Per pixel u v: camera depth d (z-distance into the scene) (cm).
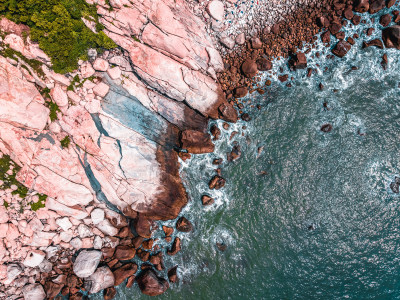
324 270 1745
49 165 1577
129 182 1706
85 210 1716
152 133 1747
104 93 1616
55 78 1502
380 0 1811
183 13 1681
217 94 1831
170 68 1648
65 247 1695
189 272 1769
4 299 1550
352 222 1798
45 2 1364
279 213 1831
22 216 1591
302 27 1852
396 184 1820
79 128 1595
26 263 1595
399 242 1759
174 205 1809
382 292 1706
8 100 1393
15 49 1383
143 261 1770
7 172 1509
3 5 1294
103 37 1540
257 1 1758
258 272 1759
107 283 1669
